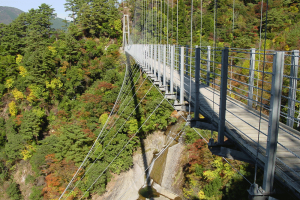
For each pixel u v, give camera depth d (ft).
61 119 101.14
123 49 152.87
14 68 126.93
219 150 14.55
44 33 179.11
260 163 10.75
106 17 161.17
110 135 71.97
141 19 120.78
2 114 114.32
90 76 120.98
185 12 105.40
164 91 28.63
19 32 174.91
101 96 95.40
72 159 69.46
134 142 74.08
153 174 68.18
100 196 66.64
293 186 8.83
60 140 71.41
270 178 9.84
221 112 14.20
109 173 70.74
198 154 52.29
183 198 55.47
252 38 72.38
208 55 28.12
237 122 16.46
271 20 74.33
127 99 82.23
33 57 119.96
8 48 152.35
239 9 88.17
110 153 70.69
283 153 11.75
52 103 110.83
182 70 22.18
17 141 90.48
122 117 77.46
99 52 135.95
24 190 82.38
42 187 73.10
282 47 61.57
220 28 88.07
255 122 16.43
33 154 87.61
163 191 61.52
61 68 115.03
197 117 18.97
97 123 85.30
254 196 10.05
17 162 91.09
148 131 81.20
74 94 114.32
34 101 105.29
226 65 13.84
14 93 108.17
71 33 155.02
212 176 48.26
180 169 62.95
